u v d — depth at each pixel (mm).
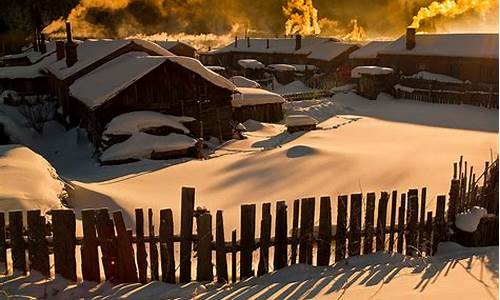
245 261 7594
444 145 21422
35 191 10156
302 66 56531
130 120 22922
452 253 8219
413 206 8289
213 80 25859
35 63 42531
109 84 25078
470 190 9508
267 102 32531
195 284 7207
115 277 7316
